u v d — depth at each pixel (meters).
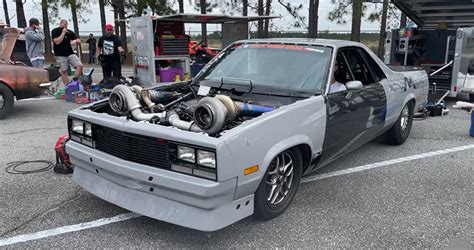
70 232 3.44
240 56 4.68
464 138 6.57
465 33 8.80
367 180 4.71
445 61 9.49
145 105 3.87
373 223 3.68
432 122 7.72
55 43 9.95
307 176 4.80
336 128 4.08
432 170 5.07
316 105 3.78
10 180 4.53
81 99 9.01
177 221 3.06
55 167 4.73
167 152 3.06
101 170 3.50
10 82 7.36
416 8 10.34
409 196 4.28
